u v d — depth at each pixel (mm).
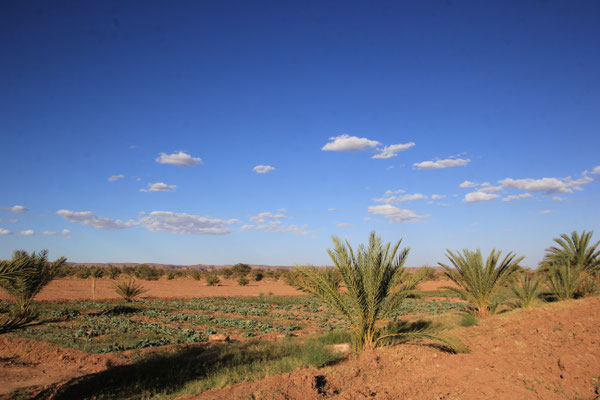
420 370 8906
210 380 8906
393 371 9078
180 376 9562
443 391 7363
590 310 11477
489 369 8211
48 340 13492
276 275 83562
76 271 67375
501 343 10086
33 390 8641
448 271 17750
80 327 16359
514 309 16750
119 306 23438
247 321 20562
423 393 7375
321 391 7656
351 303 12367
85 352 12133
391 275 11617
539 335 9930
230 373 9594
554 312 12172
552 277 17672
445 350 10539
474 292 16953
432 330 12367
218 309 25984
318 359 9938
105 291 35750
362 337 11672
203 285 55250
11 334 14102
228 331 17906
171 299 30922
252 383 8414
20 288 14812
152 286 47438
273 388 7582
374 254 11516
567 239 23062
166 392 8531
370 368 9367
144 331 16531
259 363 10516
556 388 6609
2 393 8461
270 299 32938
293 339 14648
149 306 25500
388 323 16578
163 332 16469
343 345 12234
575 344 8586
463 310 19844
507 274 16641
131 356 11945
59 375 10133
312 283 12203
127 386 9109
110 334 15430
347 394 7418
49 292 32531
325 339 13641
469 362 9008
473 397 6832
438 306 28609
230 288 48812
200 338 15414
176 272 80500
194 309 25984
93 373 10133
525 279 17406
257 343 14094
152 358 11328
